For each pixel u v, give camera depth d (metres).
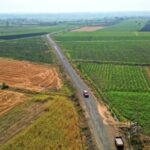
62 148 68.88
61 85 124.06
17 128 81.50
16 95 110.94
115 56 188.62
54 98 103.44
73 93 110.25
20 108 96.38
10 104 100.94
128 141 72.81
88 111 92.50
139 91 113.94
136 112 91.62
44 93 112.19
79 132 77.00
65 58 183.12
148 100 102.75
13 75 143.00
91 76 136.75
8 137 76.62
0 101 104.25
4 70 153.62
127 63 164.38
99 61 171.25
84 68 153.88
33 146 70.12
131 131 77.12
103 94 109.69
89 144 71.12
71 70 149.88
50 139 73.06
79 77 135.25
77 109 93.25
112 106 96.94
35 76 140.62
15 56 194.62
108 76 136.62
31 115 89.88
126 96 107.31
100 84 123.31
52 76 139.75
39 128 79.00
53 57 187.12
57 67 158.75
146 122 84.38
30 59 183.62
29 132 77.00
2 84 123.88
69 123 81.81
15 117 89.06
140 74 139.88
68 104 96.88
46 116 86.88
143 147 70.25
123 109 94.12
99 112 91.69
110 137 74.88
